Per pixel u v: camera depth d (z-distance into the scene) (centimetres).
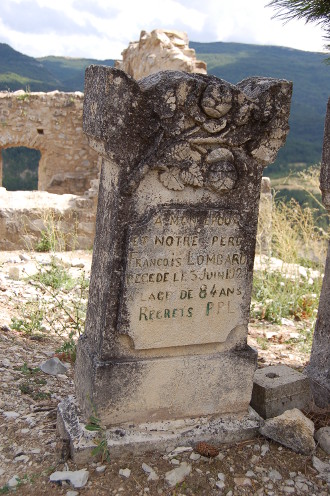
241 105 325
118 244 318
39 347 485
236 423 357
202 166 326
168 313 336
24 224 865
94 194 892
